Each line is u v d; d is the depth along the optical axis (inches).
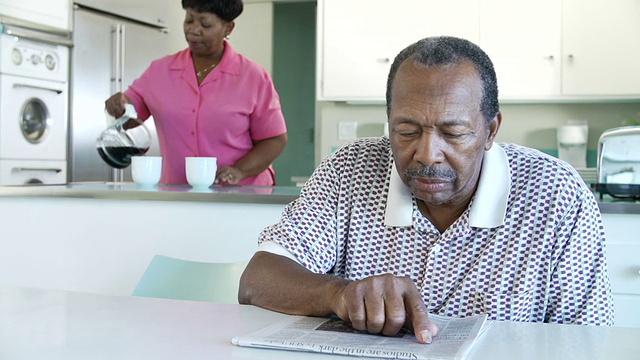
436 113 38.4
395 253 46.2
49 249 87.4
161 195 82.8
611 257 71.3
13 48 149.0
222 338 35.1
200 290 58.2
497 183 44.0
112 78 170.9
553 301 43.5
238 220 82.2
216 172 100.3
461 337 34.7
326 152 170.6
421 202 45.6
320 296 39.5
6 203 88.6
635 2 146.6
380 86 156.3
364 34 155.9
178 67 106.5
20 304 42.8
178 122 106.5
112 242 85.6
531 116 163.0
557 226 43.4
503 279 43.3
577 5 148.1
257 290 43.1
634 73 147.3
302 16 233.8
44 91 156.6
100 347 33.2
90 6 164.1
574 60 148.9
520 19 150.0
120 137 93.8
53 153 158.9
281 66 236.7
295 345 32.9
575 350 33.2
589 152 161.5
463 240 44.2
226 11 102.4
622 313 71.3
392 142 40.9
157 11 183.3
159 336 35.4
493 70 41.0
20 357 31.5
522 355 32.3
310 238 47.5
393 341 34.2
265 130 108.7
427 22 153.2
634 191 75.0
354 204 47.9
